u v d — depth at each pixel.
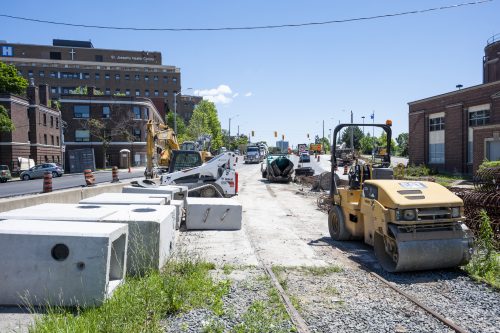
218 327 5.13
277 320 5.39
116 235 6.10
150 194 12.06
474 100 35.06
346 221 10.27
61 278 5.71
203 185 17.33
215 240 10.63
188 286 6.46
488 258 7.93
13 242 5.75
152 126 25.39
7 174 38.22
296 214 15.87
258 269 7.93
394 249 7.86
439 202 7.64
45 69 103.00
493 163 14.77
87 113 65.19
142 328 4.96
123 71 106.75
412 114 44.47
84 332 4.64
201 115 95.31
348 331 5.22
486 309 6.01
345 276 7.56
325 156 88.75
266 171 35.38
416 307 6.06
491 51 42.78
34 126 52.72
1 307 5.70
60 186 28.50
